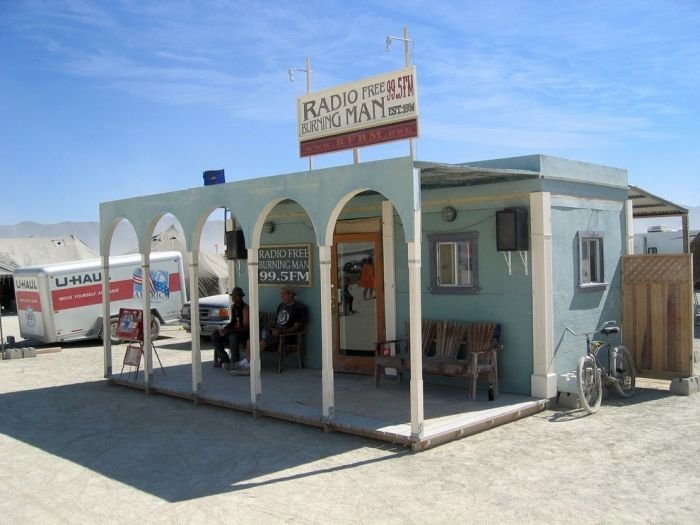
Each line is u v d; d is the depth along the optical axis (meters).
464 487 5.89
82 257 32.81
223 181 9.96
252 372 8.72
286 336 11.80
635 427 7.77
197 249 9.66
